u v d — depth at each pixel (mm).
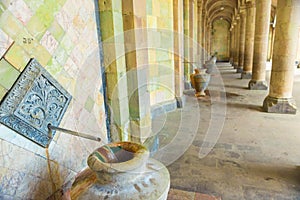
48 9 1215
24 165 1080
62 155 1354
